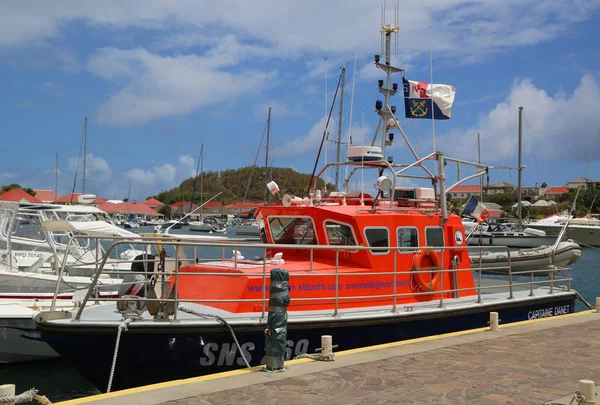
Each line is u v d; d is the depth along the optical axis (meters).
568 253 21.16
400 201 9.30
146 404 4.65
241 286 6.99
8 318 10.04
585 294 20.52
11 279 11.31
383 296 7.67
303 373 5.70
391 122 10.05
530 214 69.56
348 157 9.14
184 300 6.45
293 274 6.99
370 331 7.59
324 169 9.55
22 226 14.64
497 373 5.80
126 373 6.35
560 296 10.61
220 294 7.18
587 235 40.97
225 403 4.72
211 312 6.86
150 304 6.53
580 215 57.19
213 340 6.52
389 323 7.71
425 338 7.59
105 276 12.62
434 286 8.89
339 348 7.33
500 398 4.99
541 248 21.83
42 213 14.85
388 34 10.15
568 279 11.09
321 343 6.57
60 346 6.29
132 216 79.62
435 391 5.17
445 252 9.16
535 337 7.71
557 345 7.19
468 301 9.08
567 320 9.27
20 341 10.16
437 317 8.29
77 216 16.05
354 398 4.93
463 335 7.84
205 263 8.23
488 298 9.54
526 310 9.88
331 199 9.37
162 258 7.09
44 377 9.91
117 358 6.27
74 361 6.36
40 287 11.41
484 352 6.75
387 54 10.11
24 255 13.96
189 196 111.88
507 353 6.71
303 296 7.43
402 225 8.52
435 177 9.43
